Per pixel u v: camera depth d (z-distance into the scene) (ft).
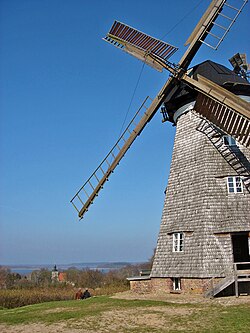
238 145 79.71
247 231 72.28
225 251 72.33
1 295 159.12
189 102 85.30
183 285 73.87
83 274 295.69
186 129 85.56
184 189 81.15
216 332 42.96
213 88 72.23
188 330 44.68
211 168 78.74
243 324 45.62
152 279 80.12
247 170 77.36
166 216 82.33
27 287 226.58
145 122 82.12
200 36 73.77
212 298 67.21
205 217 75.05
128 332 45.44
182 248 76.54
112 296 83.30
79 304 71.56
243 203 75.31
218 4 73.05
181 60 76.13
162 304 63.31
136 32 83.10
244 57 92.84
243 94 80.94
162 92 79.71
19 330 50.24
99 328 48.39
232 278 67.97
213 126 80.94
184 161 83.71
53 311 64.39
